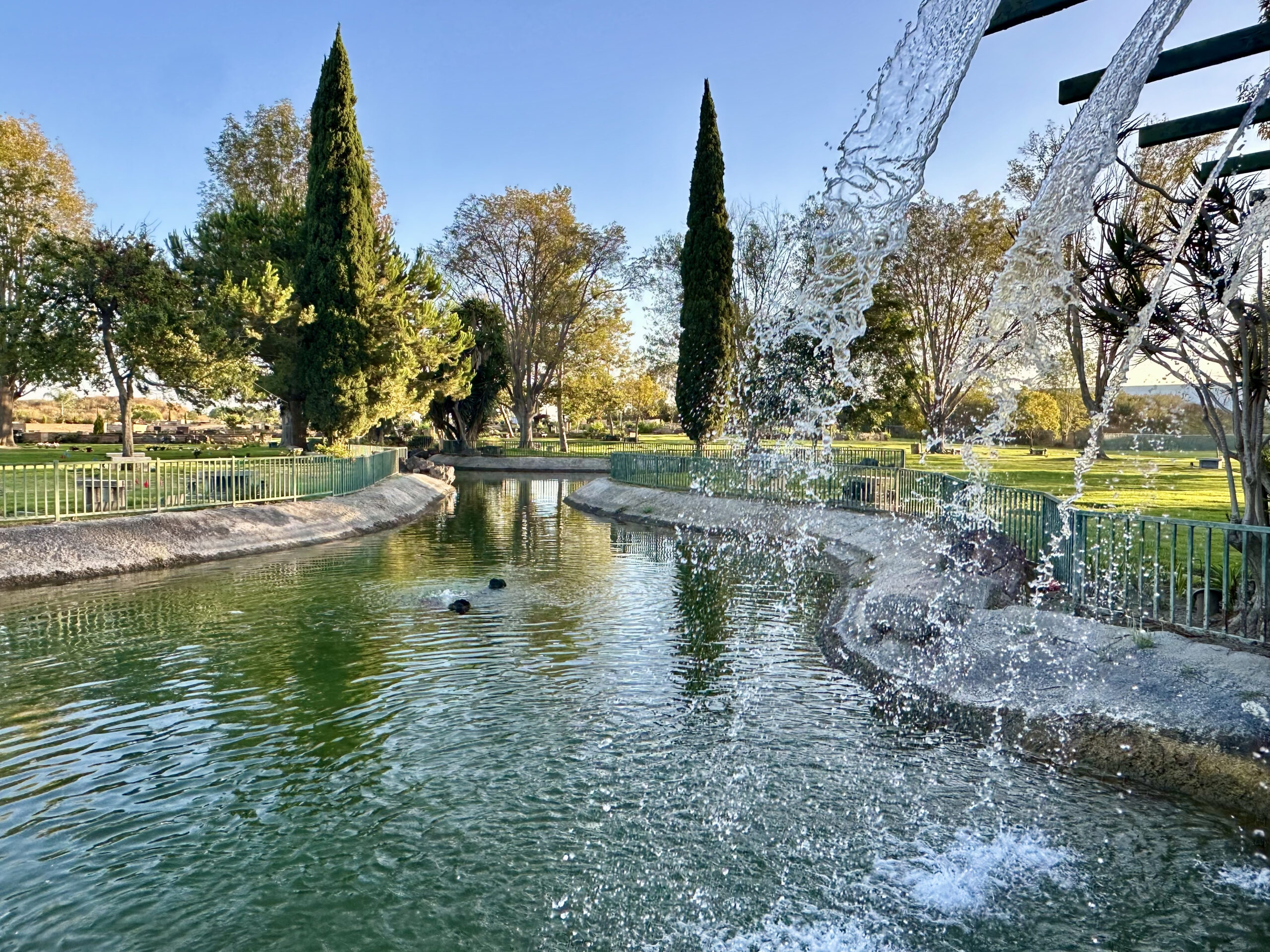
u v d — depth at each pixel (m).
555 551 17.86
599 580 14.44
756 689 8.34
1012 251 5.98
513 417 87.81
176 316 21.56
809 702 7.97
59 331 21.39
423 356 28.09
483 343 50.22
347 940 4.28
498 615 11.52
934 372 33.97
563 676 8.72
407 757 6.59
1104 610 8.83
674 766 6.46
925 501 17.62
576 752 6.71
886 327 27.77
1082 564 9.05
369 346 25.39
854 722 7.43
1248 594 8.73
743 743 6.92
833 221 5.37
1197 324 8.05
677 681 8.58
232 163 38.22
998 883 4.83
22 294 21.80
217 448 35.38
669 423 86.94
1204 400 8.23
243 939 4.28
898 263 30.50
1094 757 6.38
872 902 4.66
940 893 4.71
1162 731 6.30
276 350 25.09
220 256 25.14
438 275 29.12
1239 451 8.07
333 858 5.08
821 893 4.74
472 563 16.05
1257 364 7.92
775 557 17.09
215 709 7.59
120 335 21.19
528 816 5.63
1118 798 5.85
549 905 4.62
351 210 24.77
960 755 6.67
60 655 9.20
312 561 16.00
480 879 4.87
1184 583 9.73
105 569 13.92
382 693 8.08
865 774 6.32
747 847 5.24
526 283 55.75
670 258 43.69
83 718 7.32
